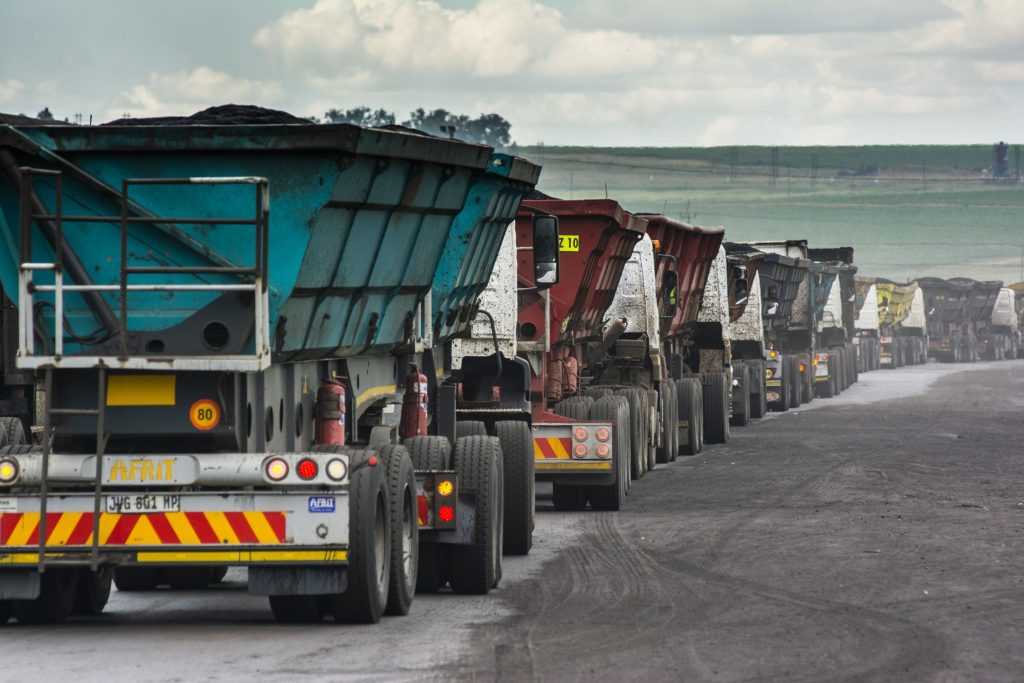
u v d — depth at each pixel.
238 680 23.88
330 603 29.62
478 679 24.02
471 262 39.47
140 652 26.23
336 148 26.44
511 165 37.84
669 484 58.72
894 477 59.84
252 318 26.62
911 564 37.09
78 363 26.33
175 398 26.98
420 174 30.61
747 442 79.88
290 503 27.09
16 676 24.16
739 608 30.95
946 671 24.78
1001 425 89.81
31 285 26.42
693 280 80.00
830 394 124.44
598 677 24.23
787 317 117.44
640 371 66.38
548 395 54.44
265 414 27.67
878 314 182.12
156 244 27.09
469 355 45.66
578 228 54.50
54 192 27.31
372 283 31.14
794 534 43.19
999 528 44.19
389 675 24.30
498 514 34.31
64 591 29.52
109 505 26.97
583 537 43.31
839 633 28.14
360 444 32.78
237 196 26.84
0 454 28.27
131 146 26.61
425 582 33.31
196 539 27.03
